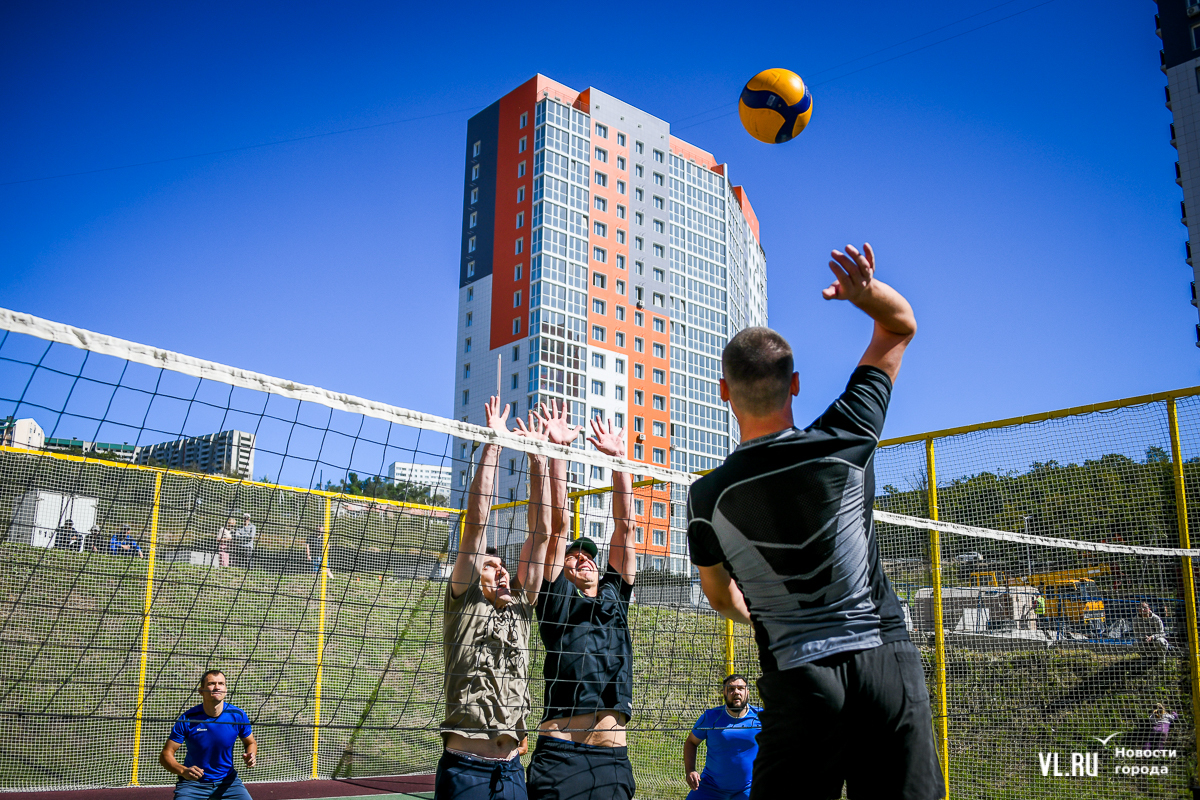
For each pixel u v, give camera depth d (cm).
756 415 192
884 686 170
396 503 740
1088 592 526
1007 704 539
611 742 372
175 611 765
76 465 728
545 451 369
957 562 580
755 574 182
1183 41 3631
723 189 7006
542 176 5712
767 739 181
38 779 698
